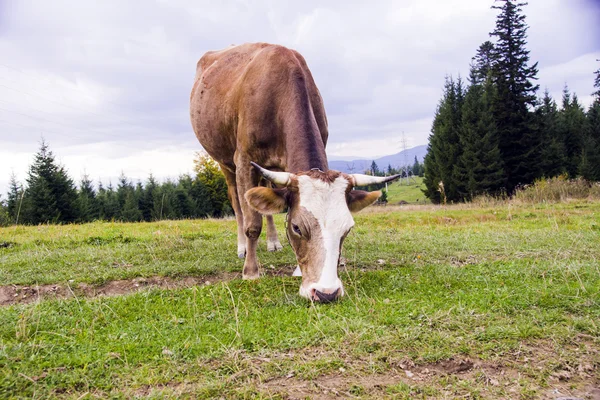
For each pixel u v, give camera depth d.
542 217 12.41
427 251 6.89
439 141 38.25
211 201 51.66
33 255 6.86
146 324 3.79
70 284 5.27
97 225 13.12
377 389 2.74
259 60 5.74
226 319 3.89
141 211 47.38
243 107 5.62
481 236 8.20
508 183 36.09
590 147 40.34
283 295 4.56
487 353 3.16
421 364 3.05
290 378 2.88
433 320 3.68
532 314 3.81
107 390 2.76
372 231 9.46
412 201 49.09
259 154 5.55
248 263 5.50
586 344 3.31
